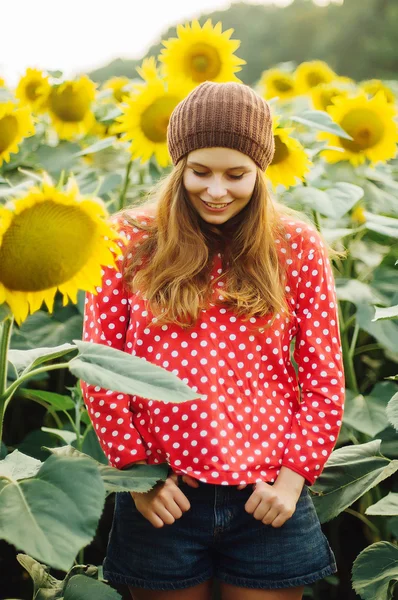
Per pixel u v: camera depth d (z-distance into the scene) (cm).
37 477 160
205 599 202
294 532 195
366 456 231
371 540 307
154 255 200
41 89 371
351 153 335
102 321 200
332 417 198
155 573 195
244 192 193
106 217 155
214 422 188
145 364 162
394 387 296
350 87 447
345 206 284
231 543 195
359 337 360
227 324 194
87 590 188
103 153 378
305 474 194
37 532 146
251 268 196
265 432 195
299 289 204
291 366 207
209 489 191
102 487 157
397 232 290
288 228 206
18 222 146
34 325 318
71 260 157
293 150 283
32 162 354
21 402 353
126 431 193
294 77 494
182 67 354
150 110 308
